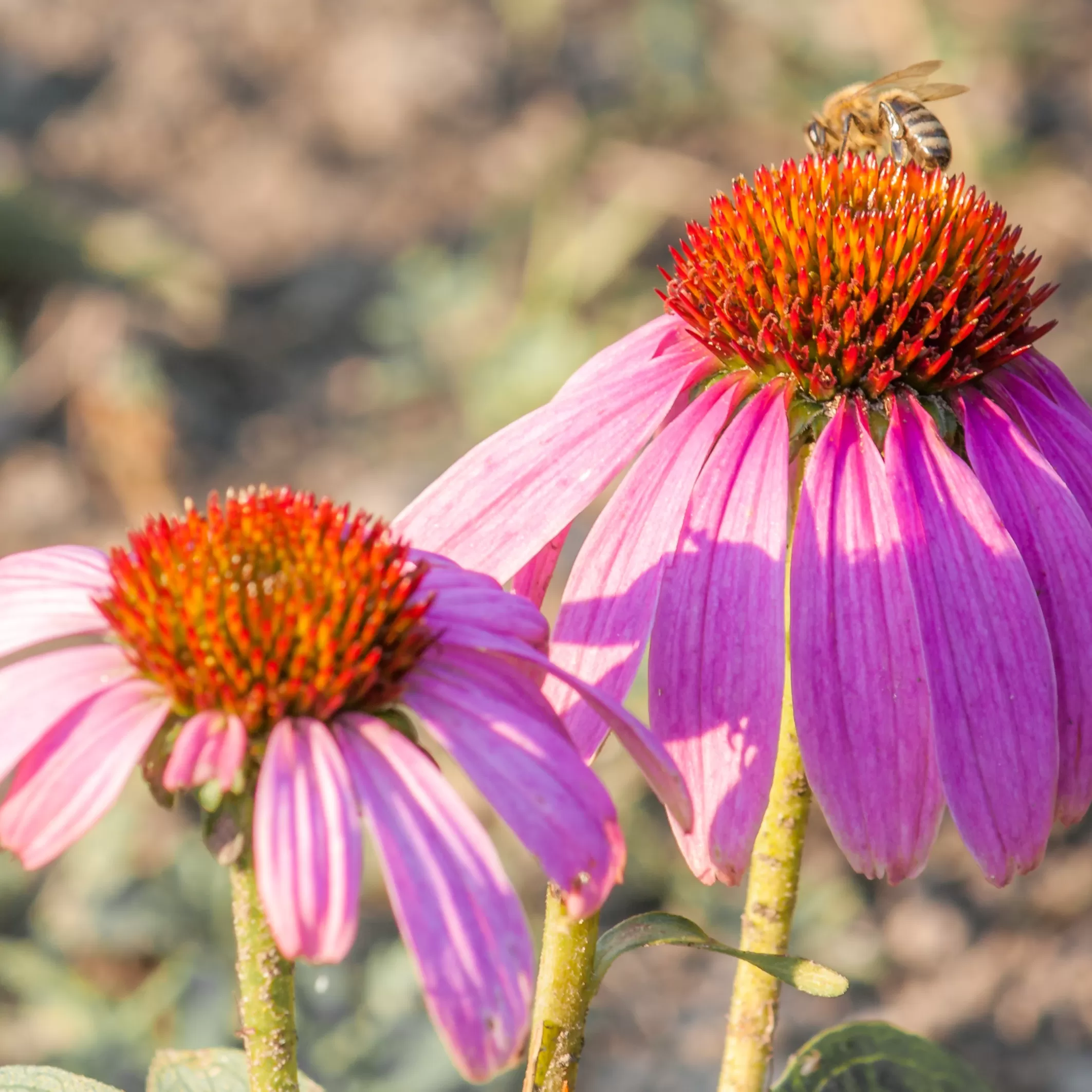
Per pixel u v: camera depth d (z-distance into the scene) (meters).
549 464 0.49
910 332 0.48
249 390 1.06
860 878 0.74
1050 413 0.49
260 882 0.43
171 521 0.46
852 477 0.48
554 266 1.07
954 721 0.47
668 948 0.73
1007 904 0.73
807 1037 0.67
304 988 0.63
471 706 0.44
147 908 0.69
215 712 0.44
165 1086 0.49
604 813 0.44
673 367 0.49
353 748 0.44
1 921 0.70
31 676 0.44
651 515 0.48
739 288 0.49
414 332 1.07
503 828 0.73
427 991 0.43
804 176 0.49
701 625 0.47
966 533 0.47
